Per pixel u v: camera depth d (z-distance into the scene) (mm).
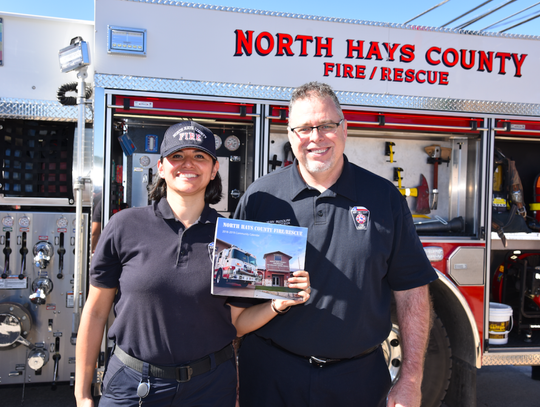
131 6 2416
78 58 2416
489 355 2797
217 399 1445
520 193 3072
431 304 2717
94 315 1521
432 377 2750
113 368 1432
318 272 1577
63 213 2828
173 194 1520
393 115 2754
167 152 1425
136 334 1393
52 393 3205
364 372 1612
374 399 1627
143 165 2744
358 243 1563
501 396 3311
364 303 1562
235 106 2553
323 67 2639
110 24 2389
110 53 2387
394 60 2730
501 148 3566
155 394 1360
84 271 2797
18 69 2848
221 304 1464
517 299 3246
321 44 2633
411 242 1653
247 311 1631
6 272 2766
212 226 1504
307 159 1596
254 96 2555
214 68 2510
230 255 1397
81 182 2496
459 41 2820
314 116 1558
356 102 2678
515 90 2898
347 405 1577
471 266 2771
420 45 2766
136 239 1438
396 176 3102
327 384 1567
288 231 1451
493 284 3307
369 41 2695
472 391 2666
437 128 2811
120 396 1392
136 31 2406
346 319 1553
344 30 2662
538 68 2936
